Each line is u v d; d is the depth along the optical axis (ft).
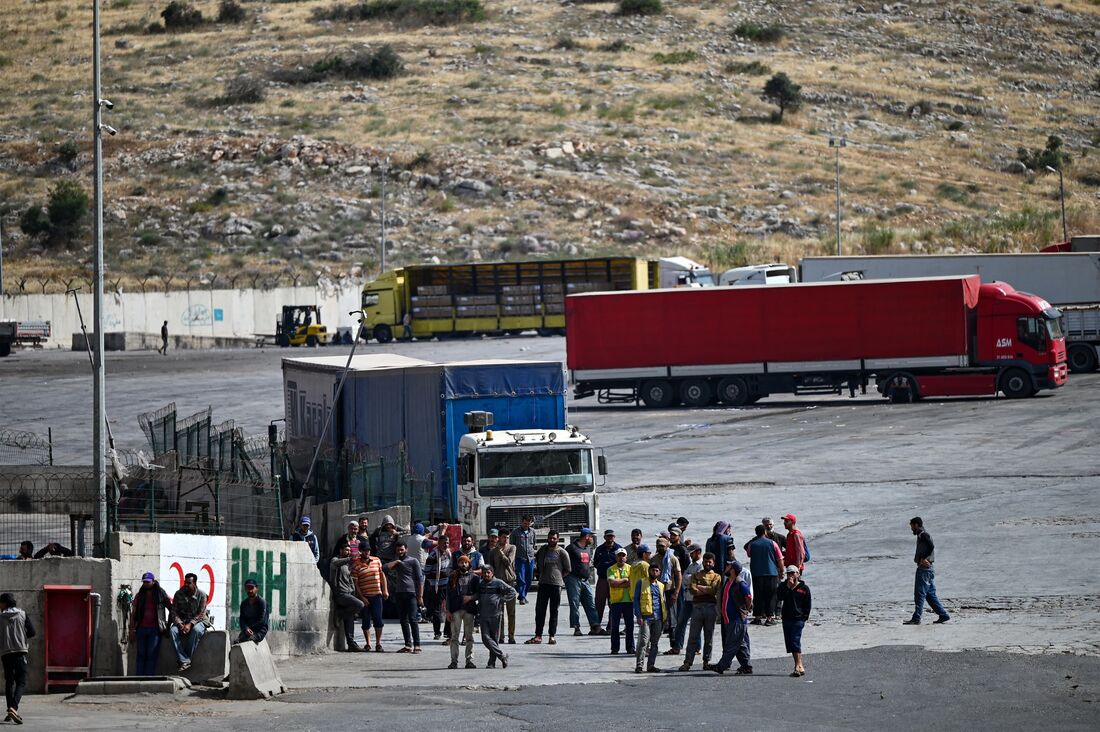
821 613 263.90
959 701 180.04
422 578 258.57
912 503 382.83
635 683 205.26
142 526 246.47
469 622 229.04
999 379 603.26
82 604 214.69
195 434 380.37
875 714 173.88
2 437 523.70
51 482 312.50
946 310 606.55
